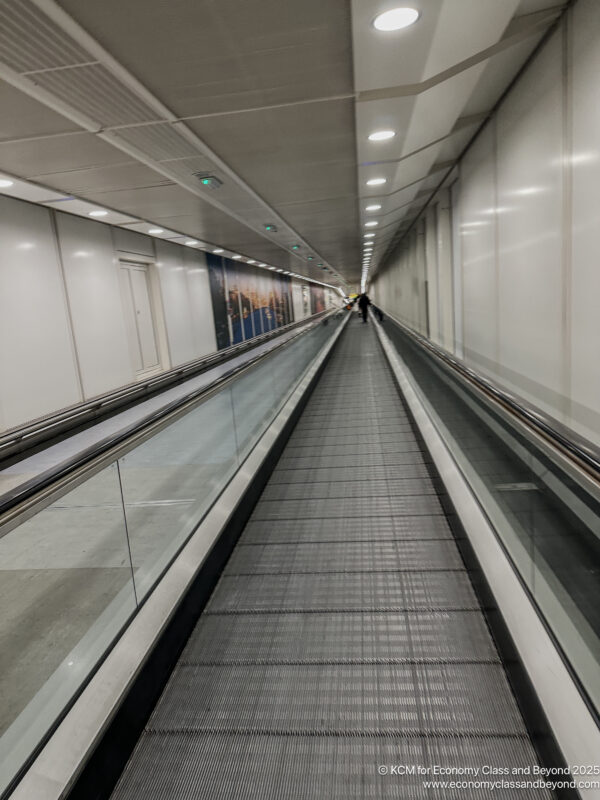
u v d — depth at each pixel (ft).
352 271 91.09
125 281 31.42
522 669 5.81
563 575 5.49
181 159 15.99
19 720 4.65
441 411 14.28
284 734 5.86
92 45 9.14
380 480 13.53
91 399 25.57
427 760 5.41
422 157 19.60
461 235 24.20
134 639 6.41
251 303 61.87
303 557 9.80
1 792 4.36
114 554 6.40
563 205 12.36
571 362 12.50
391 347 35.83
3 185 17.89
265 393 16.39
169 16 8.46
